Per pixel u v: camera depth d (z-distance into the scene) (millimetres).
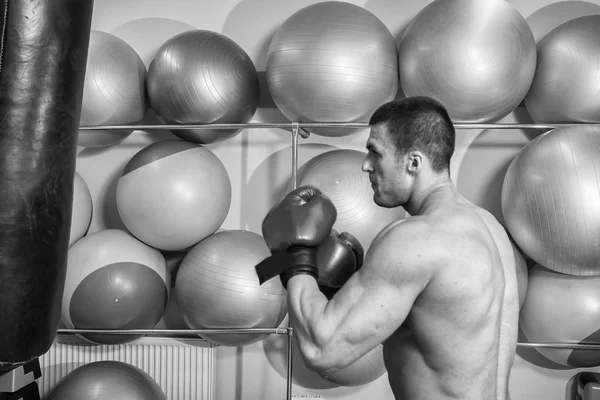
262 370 2814
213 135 2529
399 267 1085
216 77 2355
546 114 2383
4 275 1319
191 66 2352
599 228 2057
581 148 2121
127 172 2449
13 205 1302
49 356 2744
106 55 2428
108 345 2736
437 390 1153
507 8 2260
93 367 2324
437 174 1228
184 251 2809
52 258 1387
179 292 2412
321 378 2773
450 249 1097
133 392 2242
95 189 2893
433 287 1096
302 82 2240
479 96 2186
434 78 2199
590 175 2068
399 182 1235
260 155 2840
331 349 1097
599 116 2279
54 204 1362
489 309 1136
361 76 2230
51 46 1299
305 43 2246
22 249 1326
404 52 2320
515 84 2205
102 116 2424
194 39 2426
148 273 2404
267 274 1201
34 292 1363
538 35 2732
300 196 1279
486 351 1139
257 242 2430
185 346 2729
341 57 2219
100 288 2320
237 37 2850
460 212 1166
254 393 2822
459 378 1130
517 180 2213
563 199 2078
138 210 2393
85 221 2584
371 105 2301
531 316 2369
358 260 1488
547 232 2123
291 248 1214
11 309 1336
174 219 2375
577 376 2580
